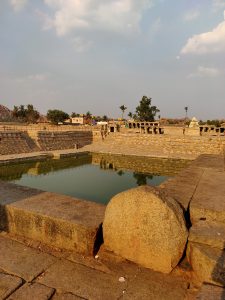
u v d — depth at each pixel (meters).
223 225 4.12
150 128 49.41
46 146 38.16
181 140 39.12
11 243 4.50
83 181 21.09
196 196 5.86
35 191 5.78
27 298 3.17
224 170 10.36
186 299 3.21
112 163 31.78
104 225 4.18
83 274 3.68
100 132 48.31
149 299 3.19
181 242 3.70
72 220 4.26
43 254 4.17
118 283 3.50
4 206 4.88
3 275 3.60
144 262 3.88
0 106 126.50
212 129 44.53
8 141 32.88
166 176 23.58
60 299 3.18
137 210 3.88
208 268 3.34
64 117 83.06
